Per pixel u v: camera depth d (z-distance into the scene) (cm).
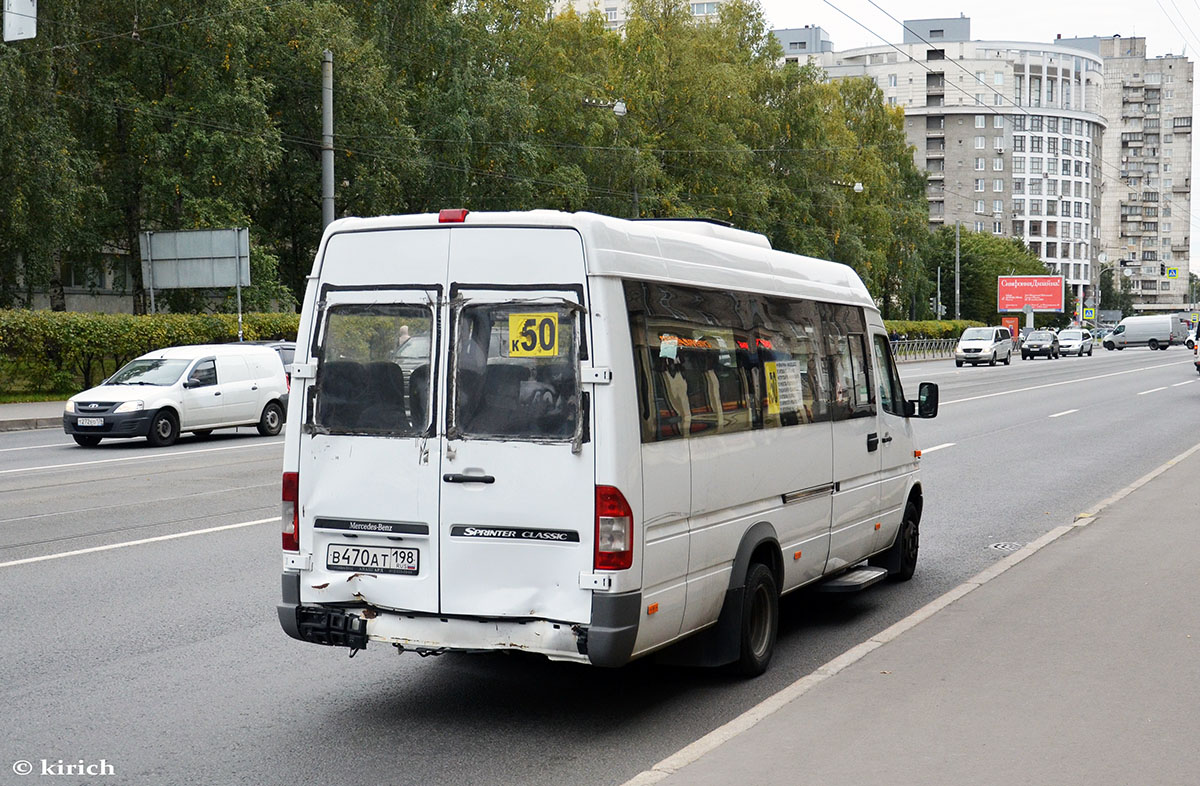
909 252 7762
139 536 1112
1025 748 505
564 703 623
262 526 1173
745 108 5722
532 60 4950
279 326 3659
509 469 557
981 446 2023
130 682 652
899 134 7675
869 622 822
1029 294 9575
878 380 881
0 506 1310
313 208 4506
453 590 568
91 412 2025
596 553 543
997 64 16000
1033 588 848
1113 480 1573
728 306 655
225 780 505
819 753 499
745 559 650
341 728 577
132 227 4134
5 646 723
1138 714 553
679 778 470
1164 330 9644
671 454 581
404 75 4509
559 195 4769
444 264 575
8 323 2959
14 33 1573
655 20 5494
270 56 4044
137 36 3753
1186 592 826
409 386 579
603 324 547
